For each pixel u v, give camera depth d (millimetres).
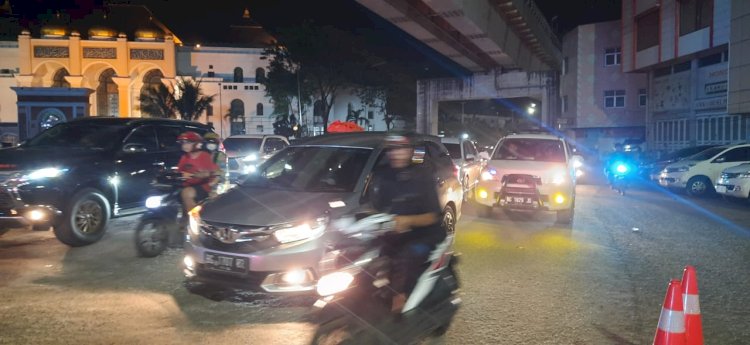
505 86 45250
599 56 41469
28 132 60750
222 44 82562
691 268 4320
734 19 25875
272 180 7039
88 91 61688
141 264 7641
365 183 6480
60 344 4840
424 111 48906
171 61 74938
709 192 17609
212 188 8453
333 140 7480
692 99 31969
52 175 8156
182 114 66875
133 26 77812
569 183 11328
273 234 5586
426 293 5270
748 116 26984
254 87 75938
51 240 9258
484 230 10734
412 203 5121
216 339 4977
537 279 7113
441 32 30781
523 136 12844
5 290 6434
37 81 73812
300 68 61000
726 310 5980
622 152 18766
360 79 61469
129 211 9453
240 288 5633
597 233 10570
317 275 5590
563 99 46250
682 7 30938
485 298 6273
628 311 5883
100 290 6449
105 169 8914
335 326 5266
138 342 4898
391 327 5227
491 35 29453
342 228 5758
